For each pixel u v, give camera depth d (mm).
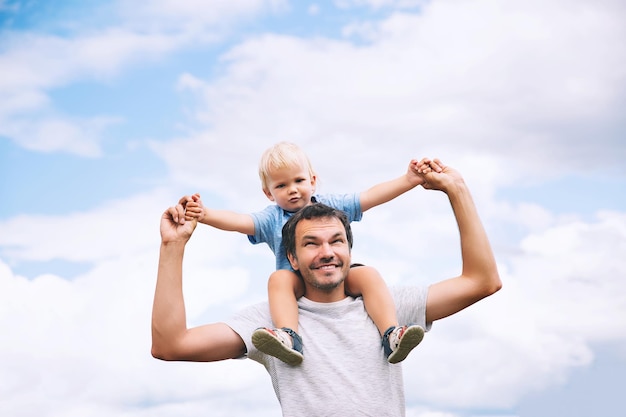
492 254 2408
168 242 2248
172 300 2213
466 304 2408
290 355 2178
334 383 2184
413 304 2365
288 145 3109
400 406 2244
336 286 2320
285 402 2203
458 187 2434
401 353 2176
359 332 2281
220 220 2854
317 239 2316
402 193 2961
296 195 3010
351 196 3025
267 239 2973
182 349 2223
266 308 2416
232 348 2320
